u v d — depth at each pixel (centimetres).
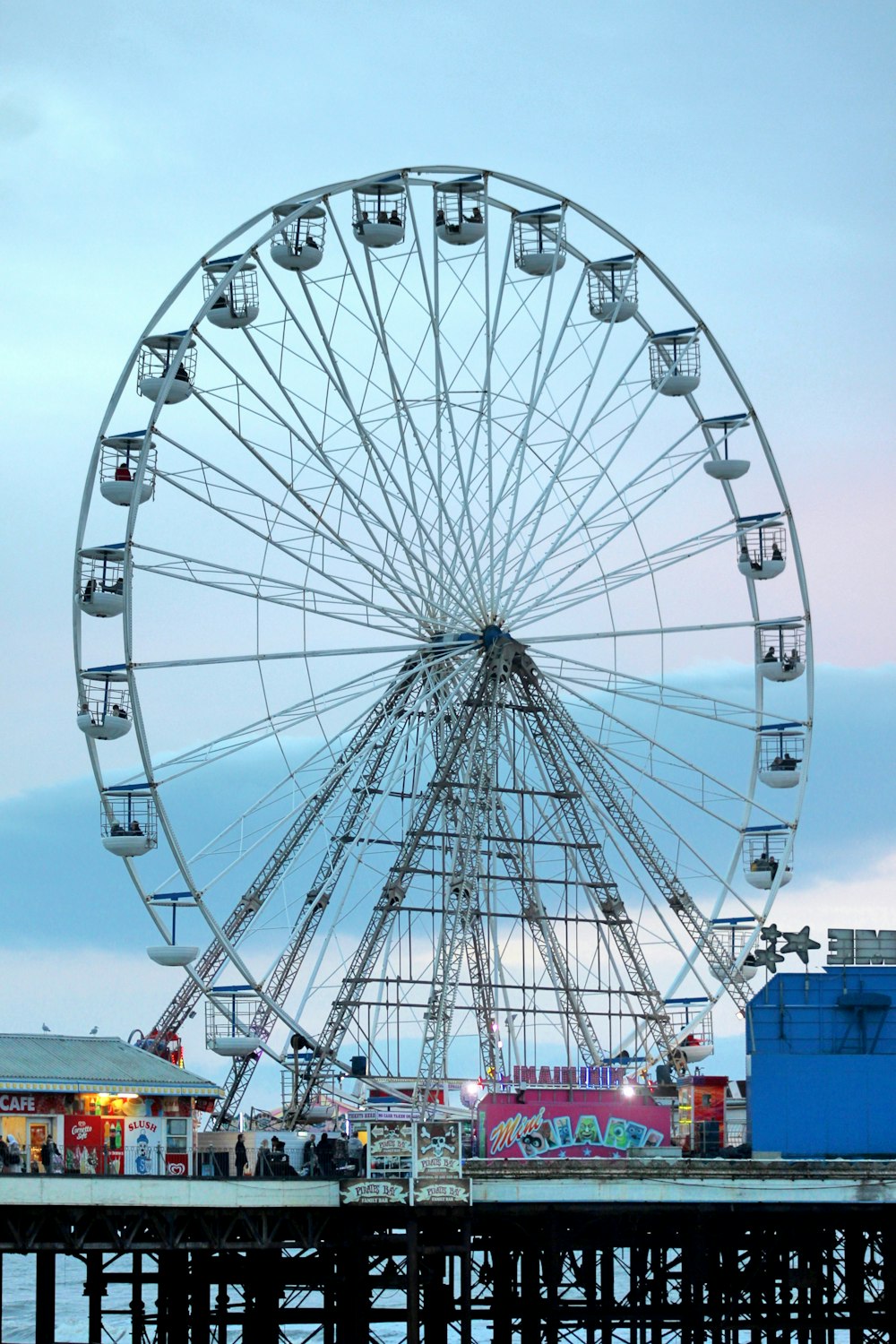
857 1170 7238
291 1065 8975
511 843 9444
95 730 8625
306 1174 7762
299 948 10119
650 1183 7088
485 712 9331
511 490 9225
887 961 8538
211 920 8675
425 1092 8931
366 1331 6881
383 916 9181
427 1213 6862
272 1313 7369
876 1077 7900
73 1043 7944
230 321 9019
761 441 9500
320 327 8856
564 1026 9406
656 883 9675
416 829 9231
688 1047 9550
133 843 8531
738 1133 8794
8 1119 7356
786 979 8106
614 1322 7881
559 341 9150
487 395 9181
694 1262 7262
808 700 9669
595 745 9462
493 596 9281
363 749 9106
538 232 9331
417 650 9300
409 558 9100
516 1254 7888
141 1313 7488
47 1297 6788
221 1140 8519
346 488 8950
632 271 9475
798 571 9669
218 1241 6625
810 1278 7588
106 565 8769
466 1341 7288
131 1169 7612
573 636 9438
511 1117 7519
